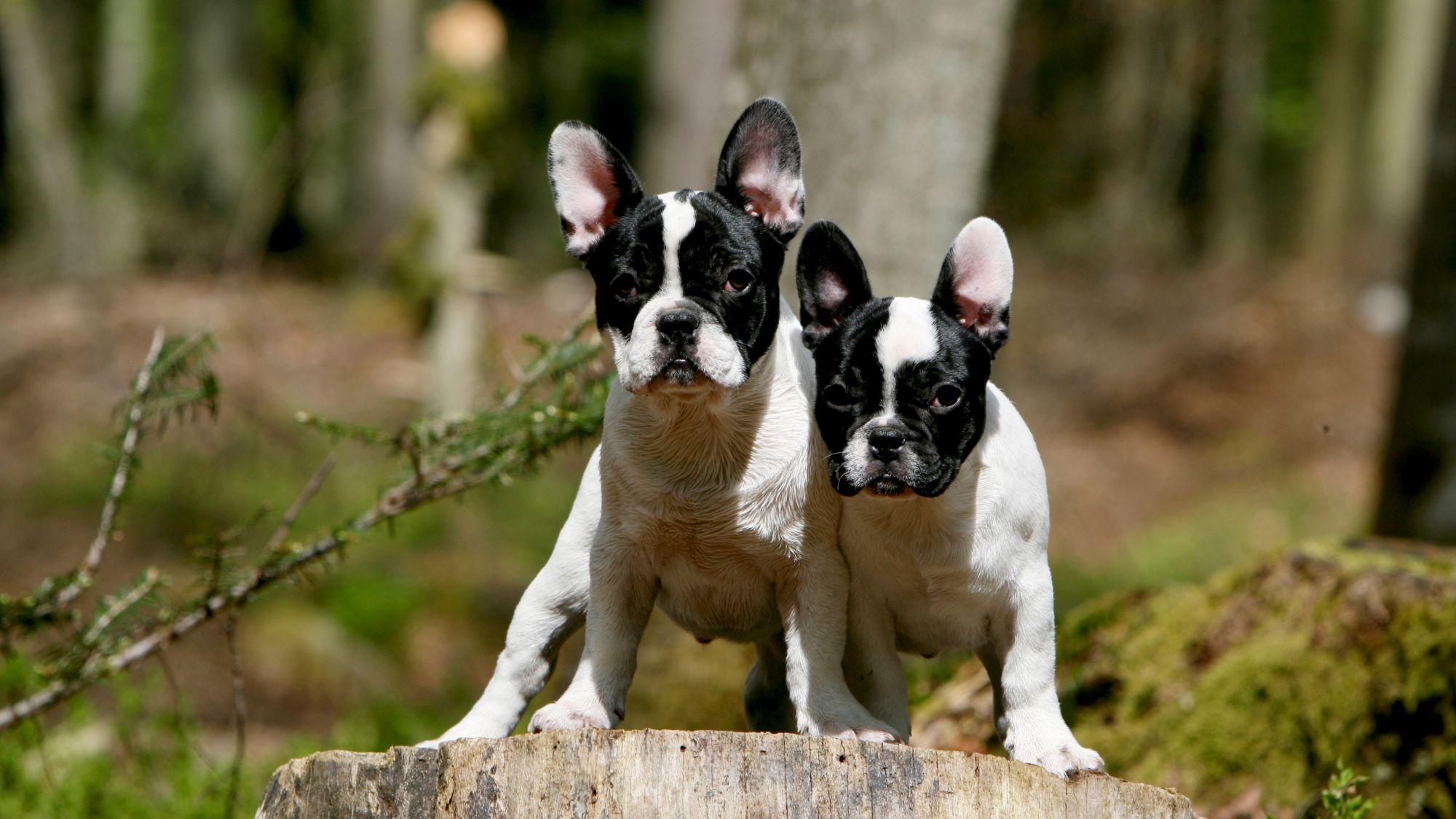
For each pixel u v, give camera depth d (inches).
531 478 322.0
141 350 919.7
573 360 305.3
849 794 187.9
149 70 1264.8
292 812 204.7
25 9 1187.3
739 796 187.3
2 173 1171.3
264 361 891.4
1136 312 1187.3
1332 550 332.5
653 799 187.3
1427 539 516.4
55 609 305.0
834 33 362.9
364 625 634.2
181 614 306.8
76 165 1164.5
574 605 237.8
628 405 221.5
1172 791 198.2
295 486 739.4
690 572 229.6
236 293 1047.0
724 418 217.0
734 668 368.8
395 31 1256.2
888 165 362.0
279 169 1222.9
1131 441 1016.9
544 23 1488.7
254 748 468.4
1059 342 1151.6
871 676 227.3
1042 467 226.4
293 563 303.9
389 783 196.9
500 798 190.4
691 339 206.5
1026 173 1407.5
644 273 214.8
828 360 213.0
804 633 221.6
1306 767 306.3
